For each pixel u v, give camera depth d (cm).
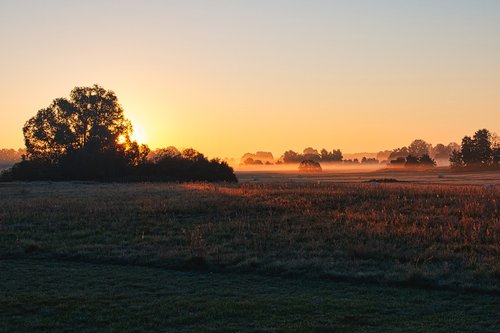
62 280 1442
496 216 2281
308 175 13612
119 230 2198
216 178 6594
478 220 2159
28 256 1792
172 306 1173
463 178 9144
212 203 2778
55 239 2056
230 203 2756
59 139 7431
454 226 2112
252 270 1544
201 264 1596
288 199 2897
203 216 2492
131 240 2005
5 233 2161
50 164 7331
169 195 3338
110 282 1419
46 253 1812
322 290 1324
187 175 6588
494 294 1273
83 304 1191
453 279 1373
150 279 1453
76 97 7600
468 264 1520
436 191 3191
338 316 1096
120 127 7706
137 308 1162
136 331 1015
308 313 1121
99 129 7544
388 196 2952
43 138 7438
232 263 1608
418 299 1229
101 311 1141
